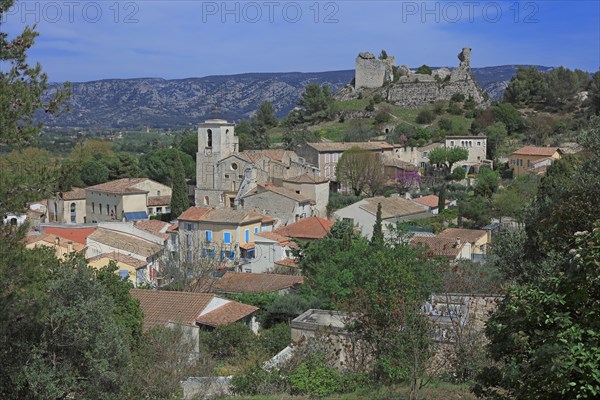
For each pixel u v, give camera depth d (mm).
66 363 18906
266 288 44938
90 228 60531
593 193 25172
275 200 76688
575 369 10914
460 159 105250
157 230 68625
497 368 13258
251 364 26562
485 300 24484
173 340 26938
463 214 70000
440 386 20609
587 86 148000
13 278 16766
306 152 101688
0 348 17891
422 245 41594
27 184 17078
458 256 52188
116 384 19922
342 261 43500
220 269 55625
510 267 32000
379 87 156500
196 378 25531
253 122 152375
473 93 147375
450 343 21578
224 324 33344
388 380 21531
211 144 88188
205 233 66312
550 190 32812
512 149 114000
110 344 19422
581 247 12016
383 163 99688
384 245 42625
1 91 16219
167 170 113000
